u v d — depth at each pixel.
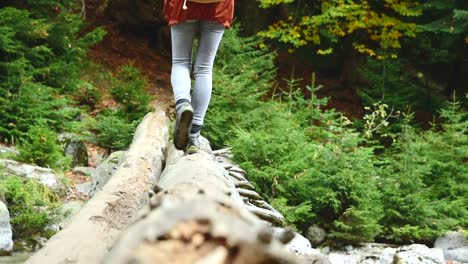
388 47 13.48
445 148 8.59
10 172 6.45
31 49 9.51
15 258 5.11
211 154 4.52
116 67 13.75
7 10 9.31
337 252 6.70
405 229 7.02
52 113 8.79
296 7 14.84
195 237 1.44
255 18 15.46
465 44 13.52
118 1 15.30
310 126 8.76
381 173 7.70
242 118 8.60
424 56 13.84
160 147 5.50
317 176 7.02
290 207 6.67
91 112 10.52
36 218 5.68
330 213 6.98
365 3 12.67
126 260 1.40
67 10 11.06
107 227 3.02
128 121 9.42
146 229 1.46
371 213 7.05
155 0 15.18
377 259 6.29
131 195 3.73
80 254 2.57
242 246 1.43
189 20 4.34
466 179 8.21
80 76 11.09
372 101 12.22
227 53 10.41
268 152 7.12
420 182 7.57
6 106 8.41
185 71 4.41
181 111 4.17
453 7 11.91
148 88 13.05
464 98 13.05
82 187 7.01
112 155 6.62
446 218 7.44
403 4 12.73
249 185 4.96
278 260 1.44
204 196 1.79
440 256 6.04
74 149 8.19
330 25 13.39
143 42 15.36
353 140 7.64
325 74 15.45
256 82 10.51
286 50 15.87
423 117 13.09
